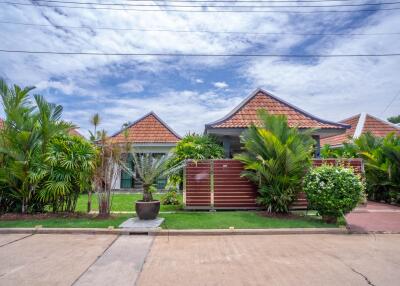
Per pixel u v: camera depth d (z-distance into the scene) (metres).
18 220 8.03
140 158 9.55
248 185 9.98
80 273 4.44
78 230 7.02
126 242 6.26
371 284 4.06
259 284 4.05
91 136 9.09
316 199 7.79
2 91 9.09
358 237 6.73
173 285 4.02
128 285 4.02
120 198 13.39
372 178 12.60
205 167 10.08
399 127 18.69
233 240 6.45
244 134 9.99
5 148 8.52
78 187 9.06
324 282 4.11
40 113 9.07
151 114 19.67
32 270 4.55
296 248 5.79
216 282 4.12
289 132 9.30
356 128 18.72
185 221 7.96
